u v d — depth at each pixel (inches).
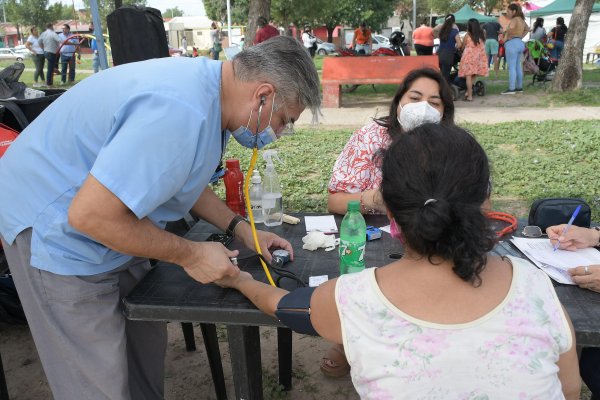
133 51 127.7
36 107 123.3
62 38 637.3
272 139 69.2
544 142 257.8
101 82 63.7
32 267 67.2
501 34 654.5
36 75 601.9
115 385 71.6
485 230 44.3
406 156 45.4
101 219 55.9
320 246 79.7
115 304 70.4
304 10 775.1
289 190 201.3
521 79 446.0
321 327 51.5
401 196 44.9
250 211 73.2
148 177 55.7
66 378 72.4
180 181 58.9
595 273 64.5
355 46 627.8
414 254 47.1
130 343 82.3
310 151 257.4
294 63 64.4
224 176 94.2
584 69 671.1
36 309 70.8
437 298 45.1
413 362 43.6
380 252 77.5
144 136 55.6
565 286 66.2
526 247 76.6
